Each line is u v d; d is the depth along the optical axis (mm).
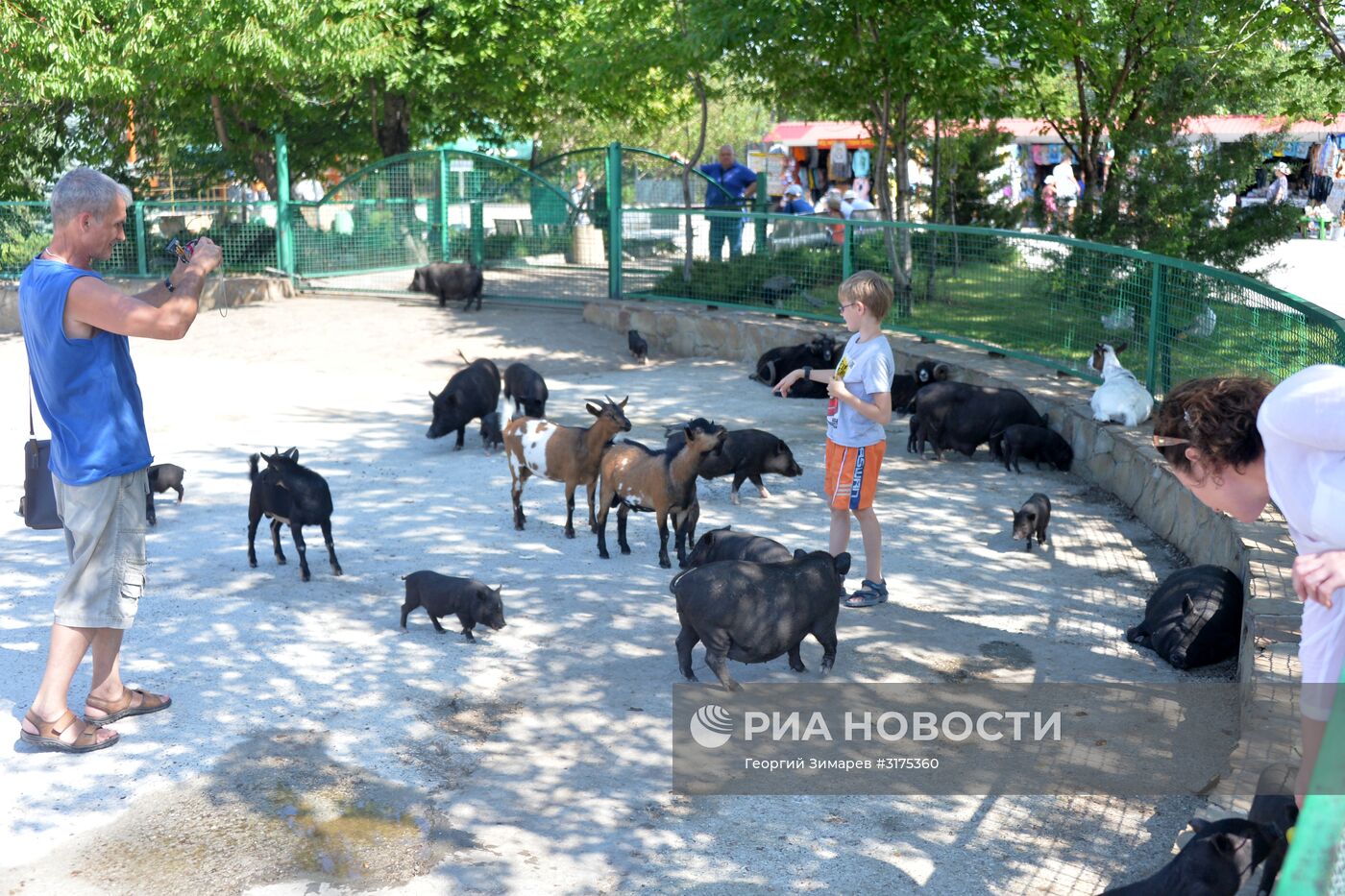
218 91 21266
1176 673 5867
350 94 21688
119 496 4949
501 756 5035
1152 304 10047
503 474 9820
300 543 7152
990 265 12875
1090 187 16406
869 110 17703
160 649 6133
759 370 13531
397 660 6027
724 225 16578
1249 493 2623
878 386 6383
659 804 4656
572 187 18234
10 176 23312
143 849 4281
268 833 4398
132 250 20734
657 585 7152
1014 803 4656
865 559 7684
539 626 6477
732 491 9094
